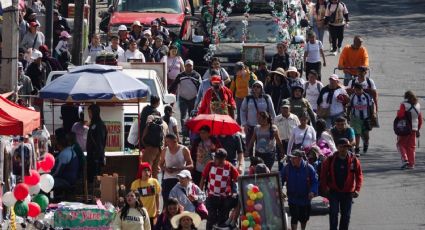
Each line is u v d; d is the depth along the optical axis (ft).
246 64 218.79
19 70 177.68
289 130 160.35
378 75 261.85
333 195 136.36
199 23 254.06
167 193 139.95
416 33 321.32
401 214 149.38
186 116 194.29
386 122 213.87
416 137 184.55
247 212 128.06
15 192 122.93
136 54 211.00
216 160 132.05
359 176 136.05
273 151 153.79
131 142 157.69
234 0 243.40
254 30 238.68
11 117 121.19
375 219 146.61
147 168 131.85
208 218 132.98
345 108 181.98
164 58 207.00
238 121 189.88
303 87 180.04
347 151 135.74
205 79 189.26
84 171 143.64
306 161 135.85
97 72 148.56
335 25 281.13
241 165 143.43
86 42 252.83
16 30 139.54
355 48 222.69
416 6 374.22
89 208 126.72
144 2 262.67
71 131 150.61
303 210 136.46
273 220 128.67
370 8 368.07
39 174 135.03
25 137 132.26
